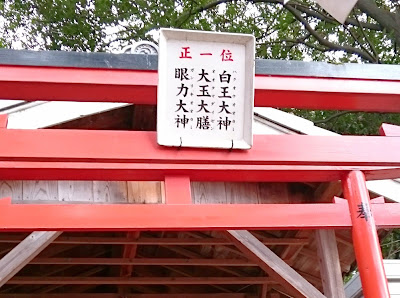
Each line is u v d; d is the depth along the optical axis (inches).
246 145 126.4
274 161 129.7
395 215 142.0
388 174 146.9
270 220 135.9
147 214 133.0
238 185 194.4
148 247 257.8
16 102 168.6
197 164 133.4
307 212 138.6
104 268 279.9
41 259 230.8
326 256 180.9
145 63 125.0
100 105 176.9
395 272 208.2
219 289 284.8
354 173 143.2
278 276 170.4
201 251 251.4
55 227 128.1
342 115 422.6
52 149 122.3
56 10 463.2
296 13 453.7
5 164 136.3
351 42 462.3
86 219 130.3
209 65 125.8
